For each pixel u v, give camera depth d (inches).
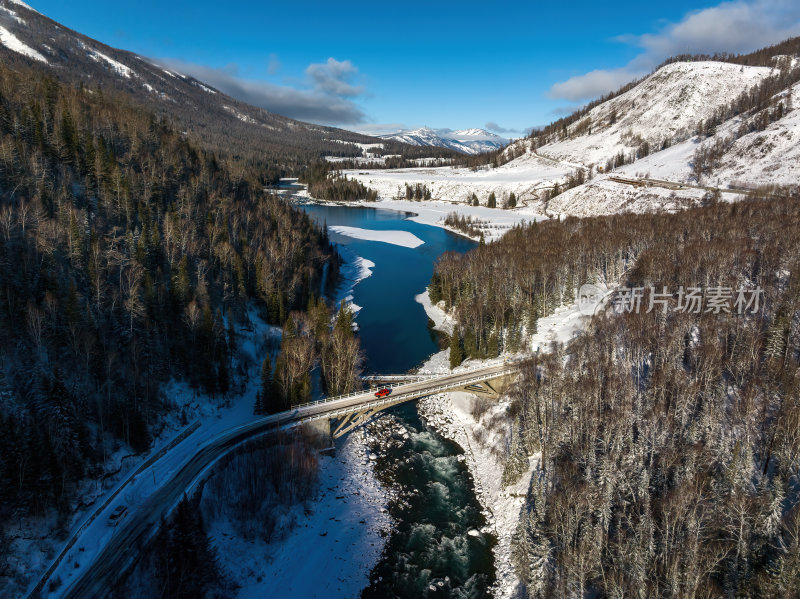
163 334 3225.9
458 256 6097.4
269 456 2605.8
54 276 2999.5
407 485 2726.4
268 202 6633.9
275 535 2274.9
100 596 1786.4
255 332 4035.4
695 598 1665.8
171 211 4598.9
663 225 5472.4
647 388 2775.6
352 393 3287.4
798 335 2881.4
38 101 5196.9
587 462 2362.2
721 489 2068.2
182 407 2989.7
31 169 3986.2
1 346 2479.1
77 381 2613.2
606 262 5064.0
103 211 4111.7
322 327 4003.4
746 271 3690.9
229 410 3164.4
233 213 5270.7
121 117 5915.4
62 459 2202.3
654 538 1910.7
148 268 3727.9
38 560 1900.8
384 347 4453.7
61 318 2763.3
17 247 3139.8
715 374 2770.7
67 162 4466.0
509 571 2148.1
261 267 4475.9
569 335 4040.4
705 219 5152.6
